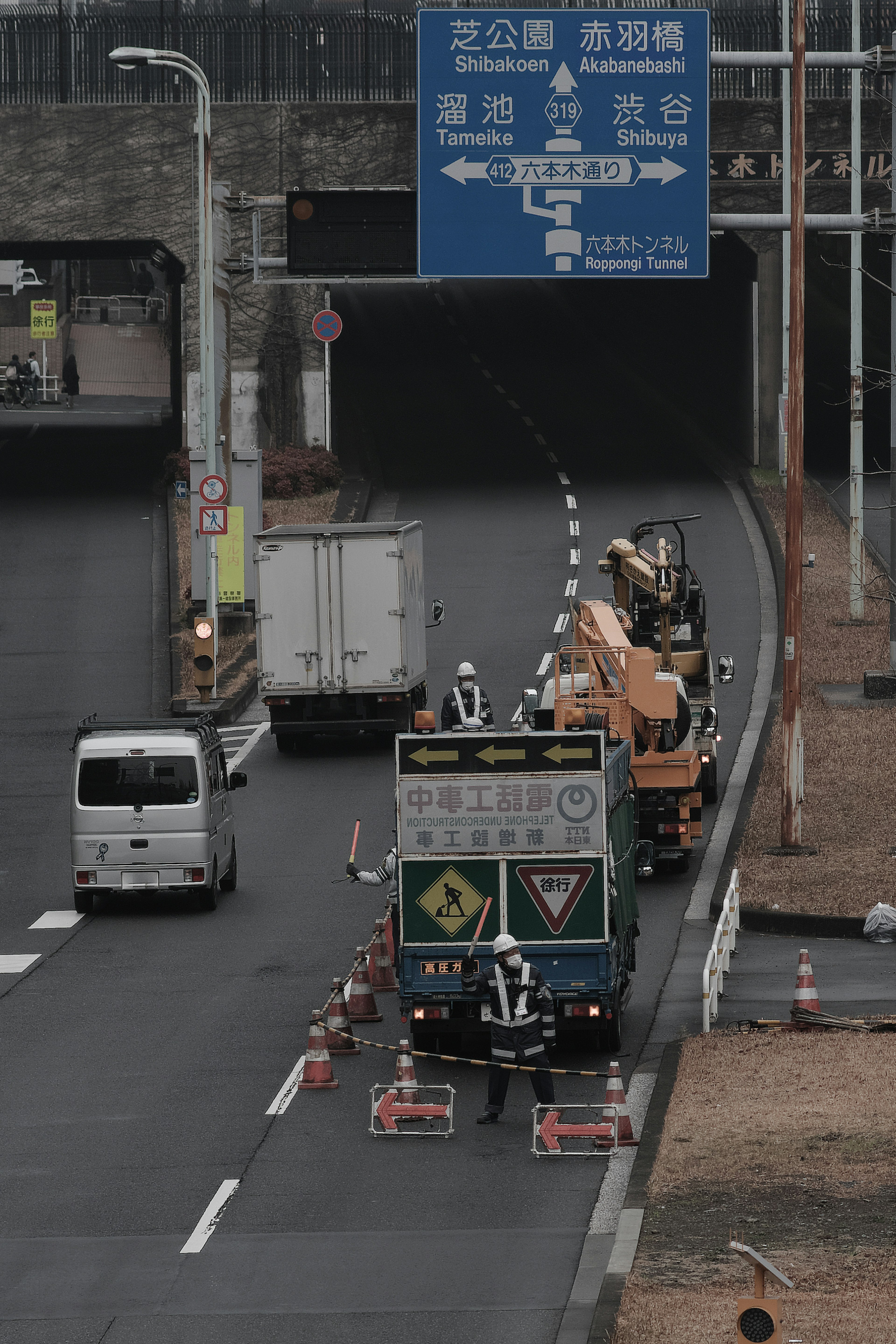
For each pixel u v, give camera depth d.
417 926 69.50
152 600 181.00
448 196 115.56
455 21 114.62
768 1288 43.59
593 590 175.88
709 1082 63.53
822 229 112.75
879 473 180.75
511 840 69.06
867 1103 59.66
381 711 132.00
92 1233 51.94
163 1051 71.31
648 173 114.88
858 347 161.12
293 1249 50.28
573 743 69.06
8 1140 60.88
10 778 126.69
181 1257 49.84
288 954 86.38
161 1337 44.12
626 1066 68.56
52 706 147.38
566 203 115.25
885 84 162.12
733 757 126.44
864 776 117.00
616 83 114.44
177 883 94.44
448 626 165.50
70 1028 74.81
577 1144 59.28
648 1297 43.56
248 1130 61.72
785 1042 68.12
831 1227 48.41
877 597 140.75
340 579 130.00
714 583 178.75
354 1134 61.34
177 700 146.38
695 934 89.12
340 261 128.75
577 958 68.69
